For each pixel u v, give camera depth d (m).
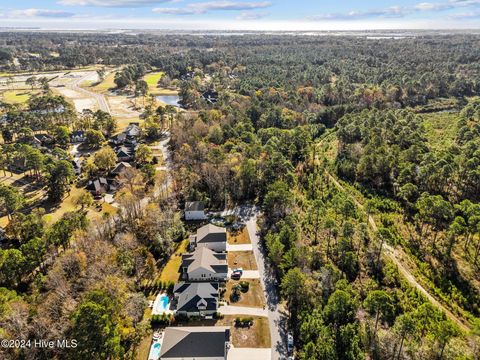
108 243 71.25
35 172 108.06
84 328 45.28
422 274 68.81
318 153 127.19
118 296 53.53
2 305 50.09
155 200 91.38
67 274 60.22
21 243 76.38
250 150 111.94
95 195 99.44
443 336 49.22
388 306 55.97
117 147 132.88
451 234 72.19
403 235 79.31
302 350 52.66
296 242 72.44
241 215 90.44
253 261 73.19
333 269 64.56
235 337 55.66
